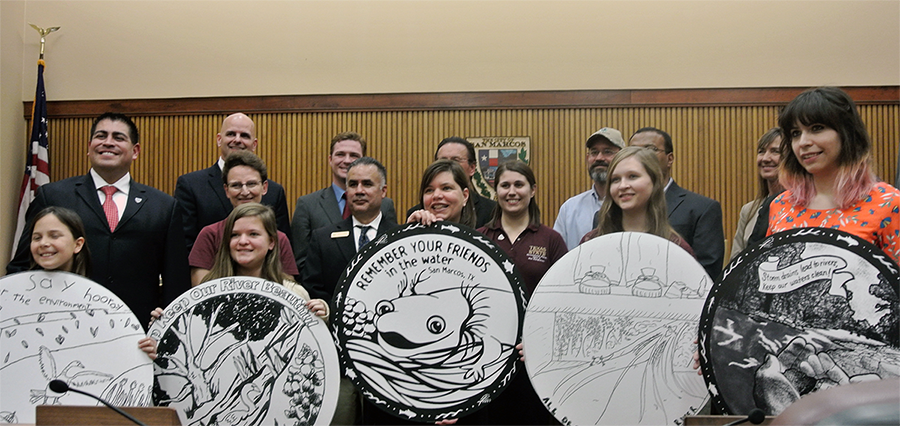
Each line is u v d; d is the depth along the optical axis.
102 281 3.12
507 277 2.53
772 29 5.93
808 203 2.35
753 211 3.63
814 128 2.27
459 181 3.18
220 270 2.90
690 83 6.01
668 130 6.05
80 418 2.22
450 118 6.25
